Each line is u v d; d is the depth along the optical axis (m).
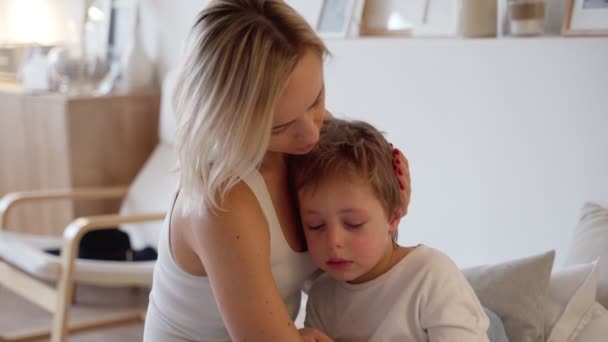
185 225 1.11
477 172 2.06
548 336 1.49
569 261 1.68
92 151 3.37
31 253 2.55
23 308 3.32
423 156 2.21
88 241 2.92
